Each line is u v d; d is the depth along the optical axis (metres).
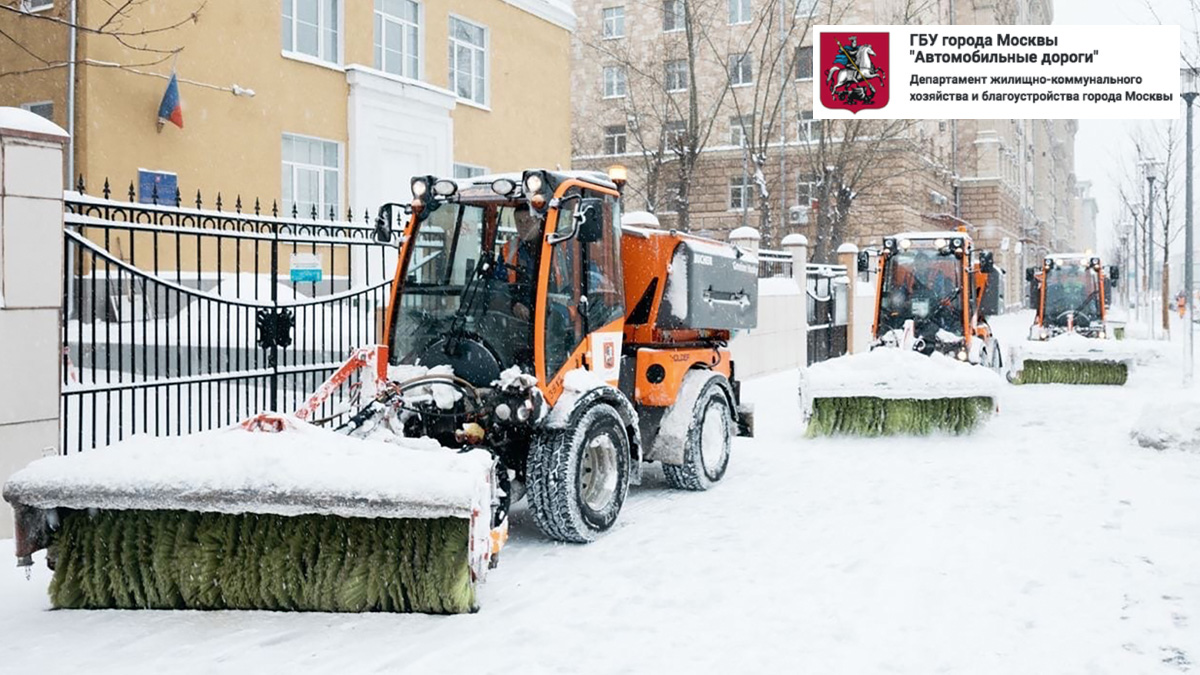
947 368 10.59
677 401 7.99
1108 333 25.17
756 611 5.03
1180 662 4.32
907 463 9.16
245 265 14.80
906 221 33.78
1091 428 11.20
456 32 19.89
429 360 6.43
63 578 5.05
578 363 6.67
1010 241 48.00
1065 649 4.48
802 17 34.41
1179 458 9.19
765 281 17.44
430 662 4.37
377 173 17.38
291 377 9.88
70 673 4.27
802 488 8.14
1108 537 6.39
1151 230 27.91
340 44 16.89
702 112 36.69
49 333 6.41
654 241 7.82
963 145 45.75
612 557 6.06
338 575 4.98
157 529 5.02
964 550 6.12
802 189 35.28
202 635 4.70
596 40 38.88
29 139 6.29
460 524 4.92
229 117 14.92
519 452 6.59
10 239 6.18
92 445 7.01
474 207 6.51
